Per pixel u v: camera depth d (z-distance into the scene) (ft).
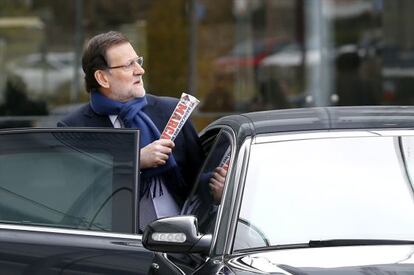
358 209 35.70
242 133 38.78
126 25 91.86
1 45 92.07
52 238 40.75
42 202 42.04
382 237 34.91
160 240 34.58
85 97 90.94
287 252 34.22
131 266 39.19
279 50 93.25
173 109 47.60
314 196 36.19
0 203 42.39
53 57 91.61
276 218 35.65
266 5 93.04
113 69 46.19
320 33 92.94
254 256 34.12
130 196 40.91
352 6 93.30
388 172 36.70
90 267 39.73
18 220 41.98
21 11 91.91
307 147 37.60
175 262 37.01
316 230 35.24
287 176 36.73
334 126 38.52
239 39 92.99
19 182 42.45
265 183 36.55
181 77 92.43
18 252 40.60
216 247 35.12
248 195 36.27
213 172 39.70
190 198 43.88
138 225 40.68
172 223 34.71
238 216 35.78
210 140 45.50
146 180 45.16
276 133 38.34
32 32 91.86
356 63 93.09
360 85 93.30
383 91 93.61
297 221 35.53
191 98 46.01
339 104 93.30
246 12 92.94
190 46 92.32
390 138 37.63
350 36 93.25
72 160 42.09
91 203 41.39
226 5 92.79
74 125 46.98
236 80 93.04
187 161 46.70
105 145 41.88
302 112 40.65
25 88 91.76
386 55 93.61
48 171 42.32
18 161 42.65
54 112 91.30
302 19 93.04
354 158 37.14
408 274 31.30
